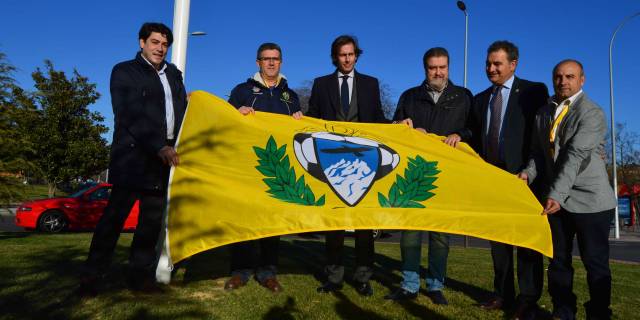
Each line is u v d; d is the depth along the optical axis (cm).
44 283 402
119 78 395
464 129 468
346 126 445
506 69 425
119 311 339
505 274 418
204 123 396
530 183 405
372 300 425
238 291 420
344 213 367
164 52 413
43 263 492
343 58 491
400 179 394
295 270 554
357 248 452
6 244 674
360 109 500
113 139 396
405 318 369
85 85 2242
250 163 387
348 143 414
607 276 360
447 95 471
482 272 604
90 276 376
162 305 361
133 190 402
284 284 463
